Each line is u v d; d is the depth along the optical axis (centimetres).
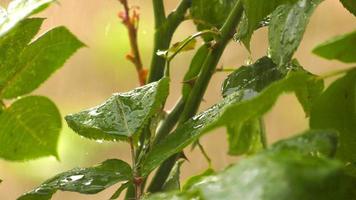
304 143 59
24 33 73
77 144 125
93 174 69
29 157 79
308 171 55
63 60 75
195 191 59
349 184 65
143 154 70
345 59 64
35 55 75
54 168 127
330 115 67
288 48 67
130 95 70
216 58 76
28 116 78
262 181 55
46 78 76
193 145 79
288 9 68
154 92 70
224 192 55
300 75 61
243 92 68
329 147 58
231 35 76
